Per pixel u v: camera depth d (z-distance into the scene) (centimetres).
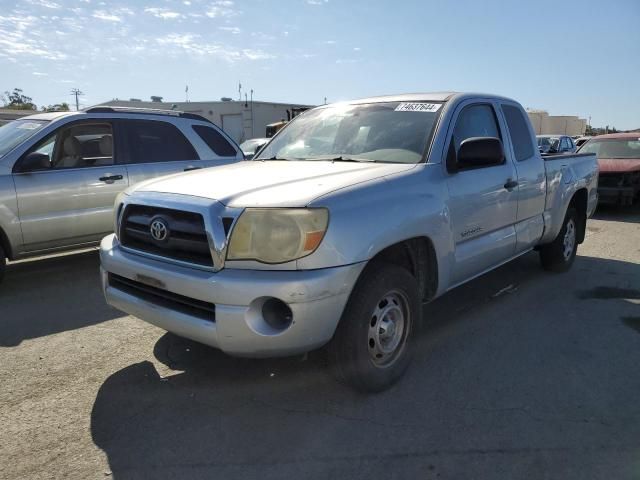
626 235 922
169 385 356
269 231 283
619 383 358
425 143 390
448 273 382
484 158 380
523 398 338
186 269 303
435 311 503
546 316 488
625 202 1177
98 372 376
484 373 373
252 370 375
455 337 438
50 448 287
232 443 291
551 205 555
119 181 643
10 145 591
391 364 346
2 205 552
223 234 288
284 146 467
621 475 263
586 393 345
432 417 316
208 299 288
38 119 633
